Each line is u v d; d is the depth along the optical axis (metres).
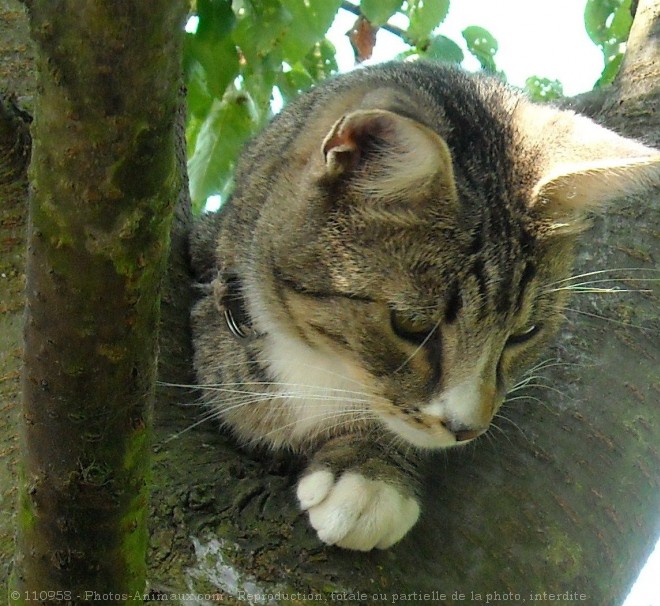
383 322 0.83
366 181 0.82
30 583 0.73
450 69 0.90
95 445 0.72
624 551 0.82
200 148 1.04
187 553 0.78
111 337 0.70
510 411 0.85
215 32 0.95
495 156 0.84
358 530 0.78
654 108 0.95
